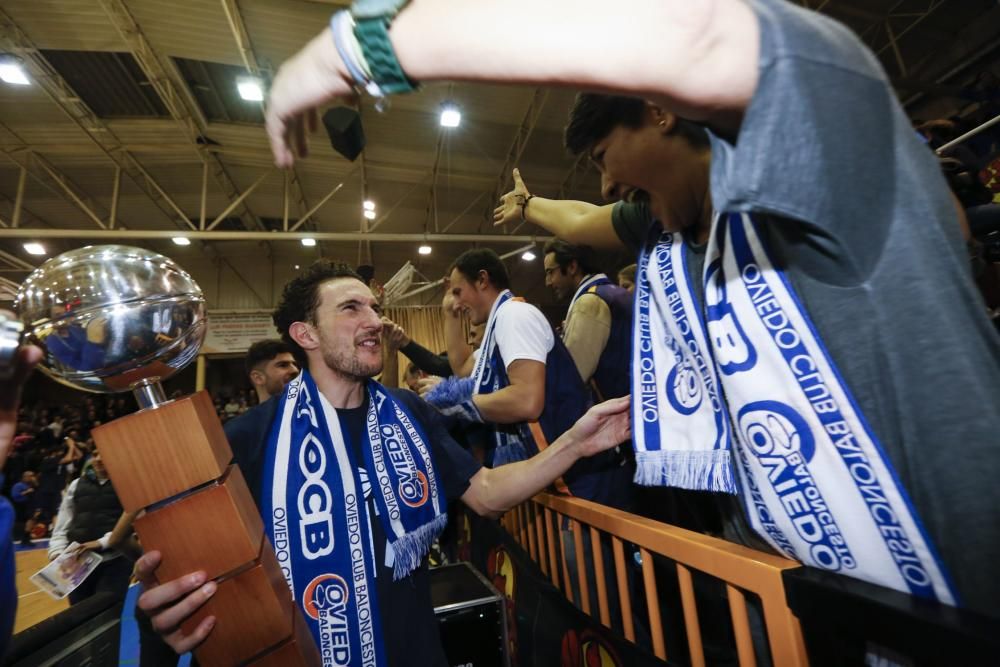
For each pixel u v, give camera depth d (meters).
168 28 5.66
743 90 0.36
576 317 1.76
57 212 9.82
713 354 0.67
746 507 0.68
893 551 0.50
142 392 0.62
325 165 8.57
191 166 8.75
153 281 0.57
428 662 1.06
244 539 0.59
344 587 1.00
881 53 6.47
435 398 1.72
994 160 2.01
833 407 0.50
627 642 0.92
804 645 0.61
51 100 6.83
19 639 0.90
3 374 0.46
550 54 0.35
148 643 0.77
